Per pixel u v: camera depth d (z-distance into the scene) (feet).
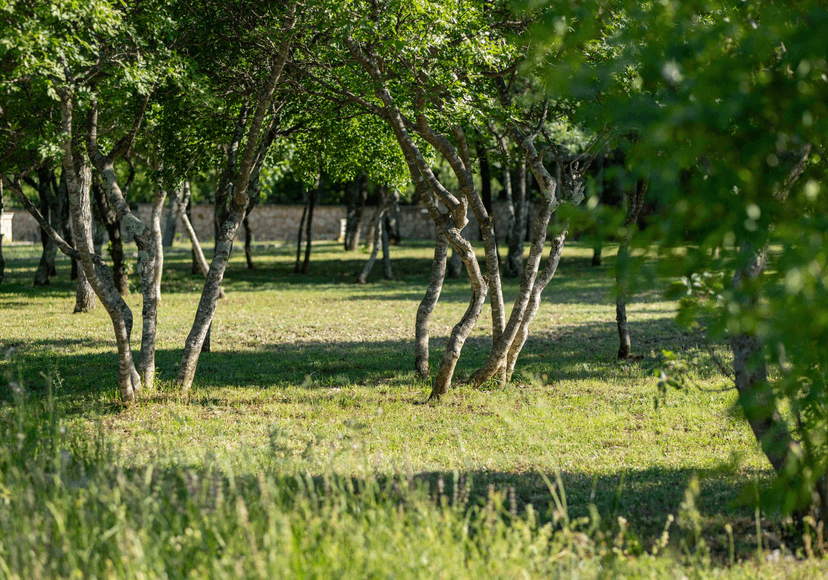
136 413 36.55
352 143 49.96
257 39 40.50
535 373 45.52
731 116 12.02
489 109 39.68
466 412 37.32
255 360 53.52
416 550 15.12
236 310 82.23
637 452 30.07
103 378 45.11
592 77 13.79
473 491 24.32
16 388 24.41
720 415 35.73
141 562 13.76
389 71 39.32
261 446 30.01
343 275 125.18
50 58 29.27
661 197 11.80
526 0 14.25
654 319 72.64
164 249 176.65
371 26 33.91
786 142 13.38
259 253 159.94
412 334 66.64
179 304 85.15
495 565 15.02
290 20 36.19
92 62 32.89
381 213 119.24
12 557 14.52
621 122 12.48
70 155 32.86
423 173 40.01
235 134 44.37
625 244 12.94
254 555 13.91
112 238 87.81
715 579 16.39
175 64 35.35
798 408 16.24
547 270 43.06
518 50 36.19
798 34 11.88
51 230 36.14
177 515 16.76
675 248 12.78
